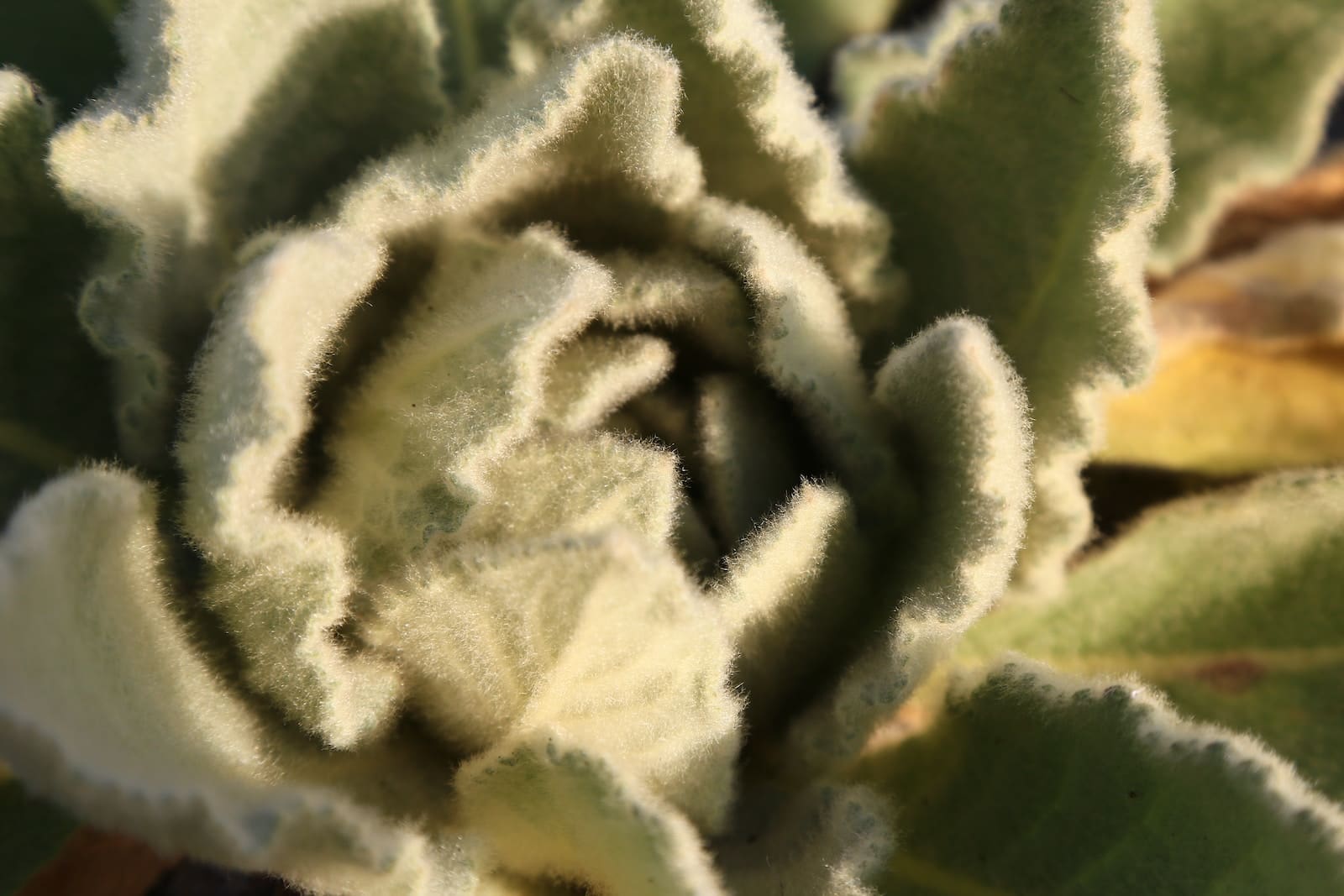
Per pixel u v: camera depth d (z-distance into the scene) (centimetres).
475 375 49
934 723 53
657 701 48
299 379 48
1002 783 52
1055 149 52
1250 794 49
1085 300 52
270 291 47
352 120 53
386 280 51
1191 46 57
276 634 48
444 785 50
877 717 51
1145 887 50
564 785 48
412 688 50
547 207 52
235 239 52
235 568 48
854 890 49
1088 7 51
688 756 49
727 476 51
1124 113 51
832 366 51
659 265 52
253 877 53
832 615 51
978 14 59
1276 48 57
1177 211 58
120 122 50
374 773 50
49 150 50
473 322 49
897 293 54
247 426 47
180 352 51
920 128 53
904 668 50
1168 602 55
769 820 51
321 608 48
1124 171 51
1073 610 55
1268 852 49
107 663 48
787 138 52
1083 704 51
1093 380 52
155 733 47
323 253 48
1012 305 53
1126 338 52
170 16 50
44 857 51
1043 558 53
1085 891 50
